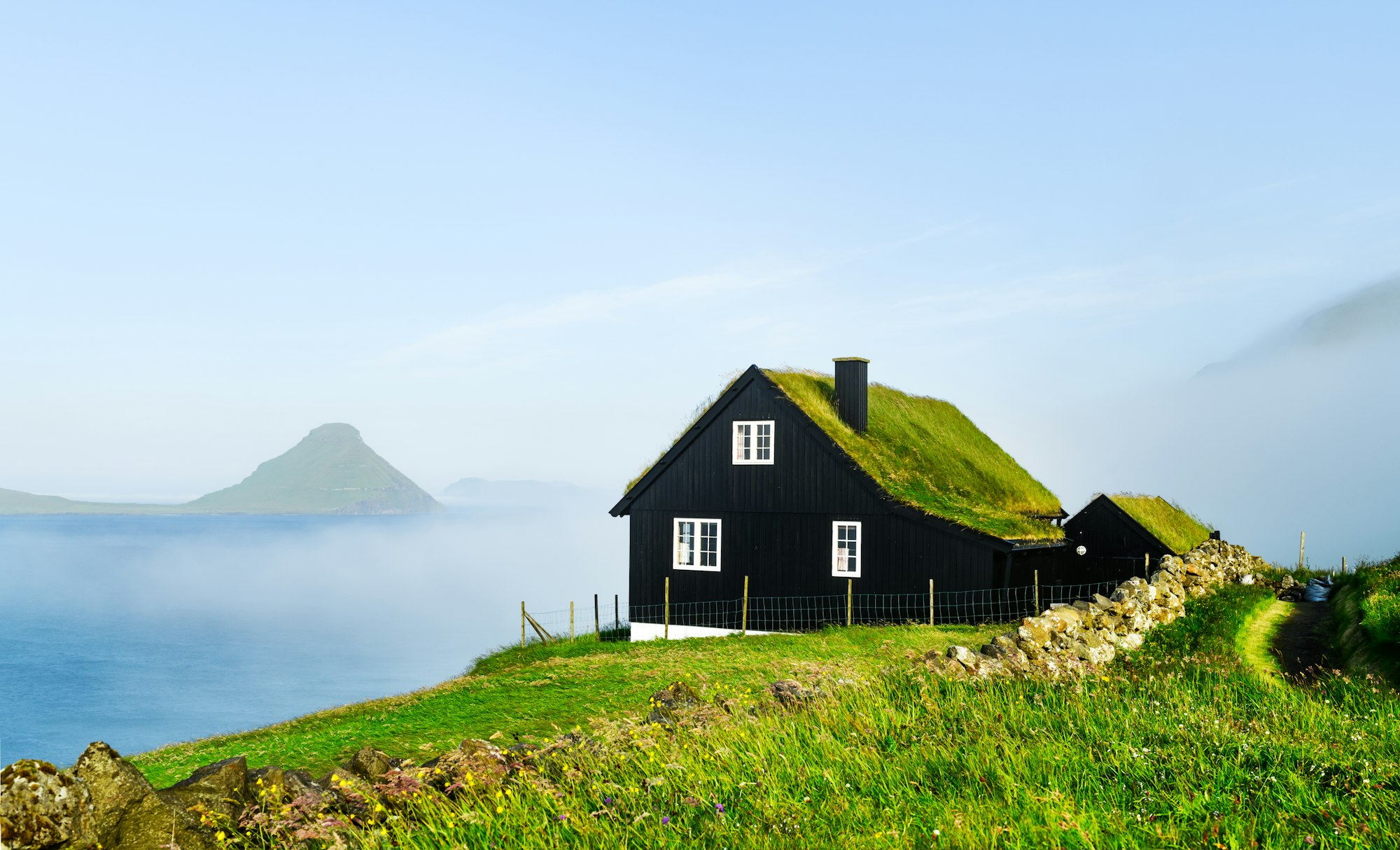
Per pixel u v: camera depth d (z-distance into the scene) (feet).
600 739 31.27
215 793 26.37
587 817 24.58
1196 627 69.46
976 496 123.75
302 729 63.36
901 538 105.91
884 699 35.22
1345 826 21.02
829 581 109.40
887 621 105.81
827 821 23.21
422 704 64.34
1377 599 63.21
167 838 23.25
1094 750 27.99
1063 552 129.90
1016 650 48.91
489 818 24.89
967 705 34.65
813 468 111.34
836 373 120.67
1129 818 22.00
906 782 25.90
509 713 55.42
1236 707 35.12
